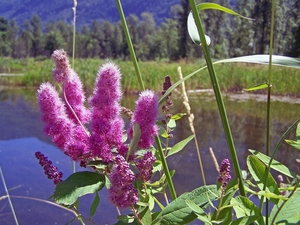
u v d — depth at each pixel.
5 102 15.48
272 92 14.70
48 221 4.96
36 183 6.27
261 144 7.83
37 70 23.64
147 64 25.81
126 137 1.46
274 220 1.17
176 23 50.31
